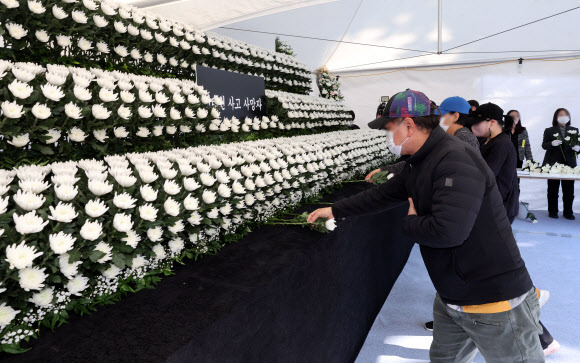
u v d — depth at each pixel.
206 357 1.03
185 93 2.03
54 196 1.06
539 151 6.76
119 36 2.03
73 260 0.96
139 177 1.30
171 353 0.90
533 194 7.14
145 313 1.11
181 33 2.44
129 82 1.74
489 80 6.81
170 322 1.05
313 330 1.78
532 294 1.43
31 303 0.99
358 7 4.97
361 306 2.57
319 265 1.81
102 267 1.07
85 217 1.05
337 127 4.53
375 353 2.47
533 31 5.72
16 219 0.88
